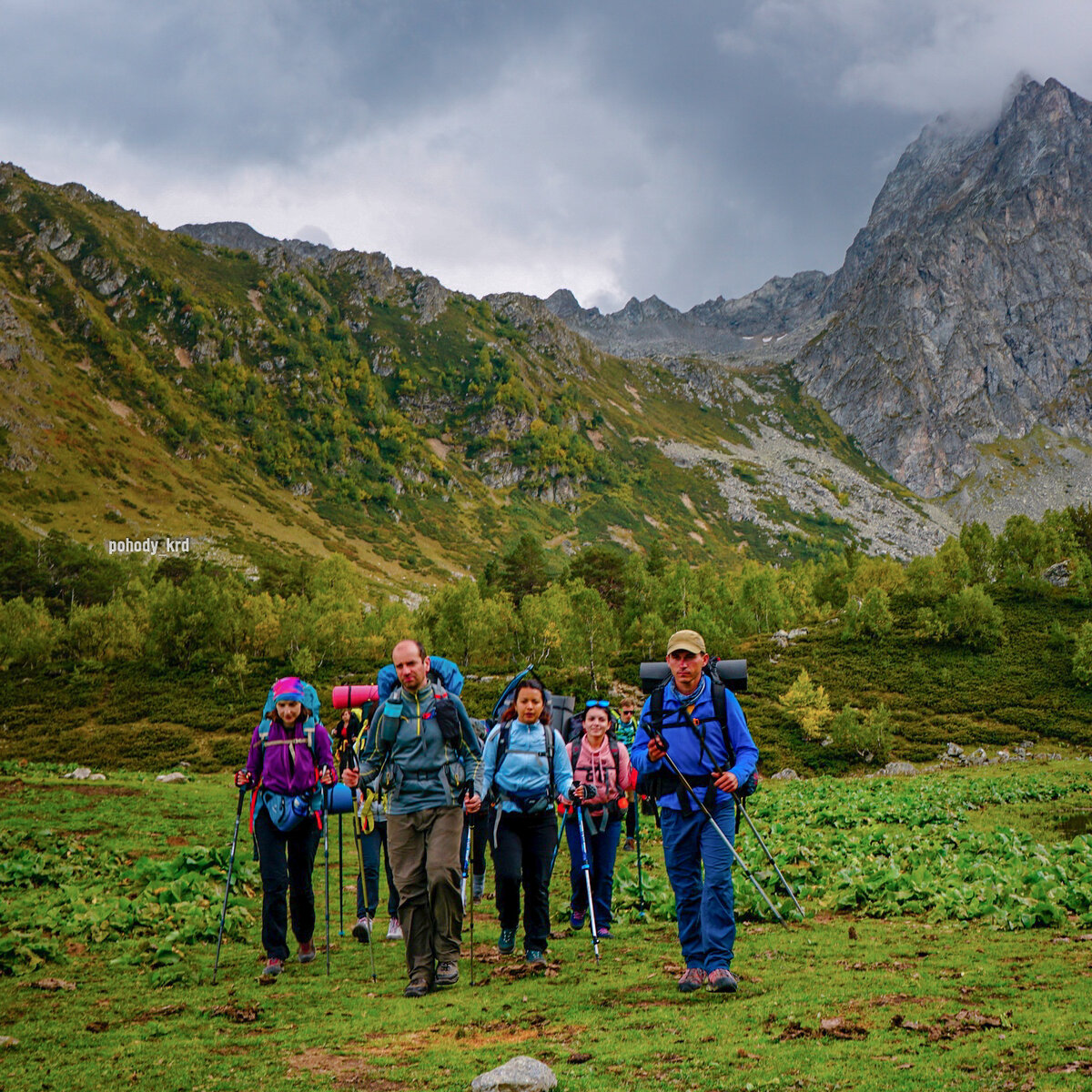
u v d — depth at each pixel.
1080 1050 4.28
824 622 102.06
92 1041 5.43
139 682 87.44
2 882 11.88
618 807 9.51
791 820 21.95
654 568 146.50
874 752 68.31
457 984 6.90
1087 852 12.30
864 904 10.05
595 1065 4.56
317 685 87.12
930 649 88.81
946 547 115.69
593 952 8.08
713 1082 4.14
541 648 94.19
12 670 92.56
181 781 35.50
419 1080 4.49
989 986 5.89
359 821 9.42
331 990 6.93
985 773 42.97
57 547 162.50
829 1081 4.05
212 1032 5.65
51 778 27.83
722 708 6.43
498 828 7.65
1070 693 77.44
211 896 10.67
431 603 109.31
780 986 6.15
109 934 9.00
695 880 6.51
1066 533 116.06
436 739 6.98
